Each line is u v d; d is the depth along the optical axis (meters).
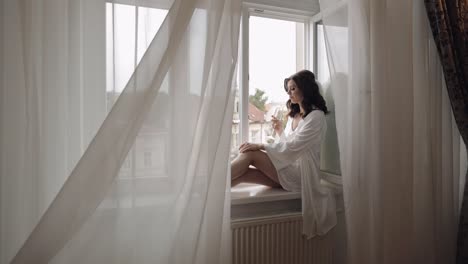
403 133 1.41
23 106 0.91
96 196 0.90
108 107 0.98
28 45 0.89
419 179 1.54
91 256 0.93
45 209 0.95
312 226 1.46
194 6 0.96
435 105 1.55
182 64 1.00
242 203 1.42
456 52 1.53
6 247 0.92
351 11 1.33
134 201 0.97
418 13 1.51
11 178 0.91
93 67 0.98
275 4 1.68
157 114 0.97
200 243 1.07
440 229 1.59
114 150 0.90
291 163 1.57
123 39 0.97
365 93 1.34
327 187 1.61
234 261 1.35
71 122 0.97
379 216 1.36
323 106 1.65
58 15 0.94
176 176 1.01
